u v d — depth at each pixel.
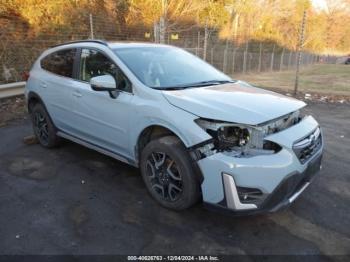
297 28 39.19
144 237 3.04
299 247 2.92
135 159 3.73
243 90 3.79
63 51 4.77
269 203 2.86
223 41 25.56
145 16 17.02
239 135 2.95
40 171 4.43
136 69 3.81
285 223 3.27
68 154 5.02
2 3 10.16
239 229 3.16
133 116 3.56
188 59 4.65
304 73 23.83
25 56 10.40
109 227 3.18
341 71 26.36
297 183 3.03
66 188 3.96
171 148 3.19
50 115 4.94
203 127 3.03
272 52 29.30
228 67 20.69
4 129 6.38
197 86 3.84
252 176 2.78
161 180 3.43
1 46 9.80
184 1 21.33
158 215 3.38
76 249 2.87
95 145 4.30
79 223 3.25
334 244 2.96
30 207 3.54
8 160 4.80
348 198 3.78
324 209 3.53
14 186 4.01
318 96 10.82
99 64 4.12
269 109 3.16
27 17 10.59
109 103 3.83
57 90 4.63
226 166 2.82
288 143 2.92
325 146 5.56
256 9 33.06
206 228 3.17
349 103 9.62
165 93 3.41
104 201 3.65
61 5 11.58
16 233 3.09
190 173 3.12
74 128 4.52
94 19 12.99
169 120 3.18
